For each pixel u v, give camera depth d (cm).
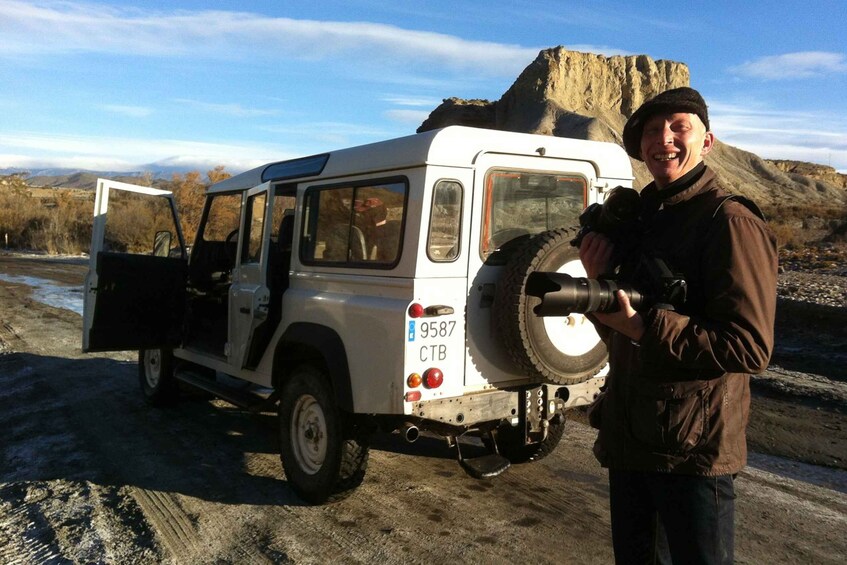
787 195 14200
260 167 602
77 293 1755
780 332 1167
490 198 426
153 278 633
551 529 422
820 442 596
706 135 228
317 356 479
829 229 4369
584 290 205
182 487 493
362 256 441
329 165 479
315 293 475
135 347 629
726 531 209
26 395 765
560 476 514
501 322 410
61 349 1025
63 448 580
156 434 623
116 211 2830
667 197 224
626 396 222
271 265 528
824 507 457
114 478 509
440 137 405
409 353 393
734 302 192
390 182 423
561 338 417
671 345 195
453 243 412
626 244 233
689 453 207
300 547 398
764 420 662
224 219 645
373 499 471
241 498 473
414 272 396
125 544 401
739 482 503
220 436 619
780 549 396
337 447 438
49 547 397
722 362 192
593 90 13500
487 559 383
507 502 465
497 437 496
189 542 404
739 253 195
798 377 814
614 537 238
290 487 488
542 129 11475
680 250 212
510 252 432
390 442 604
